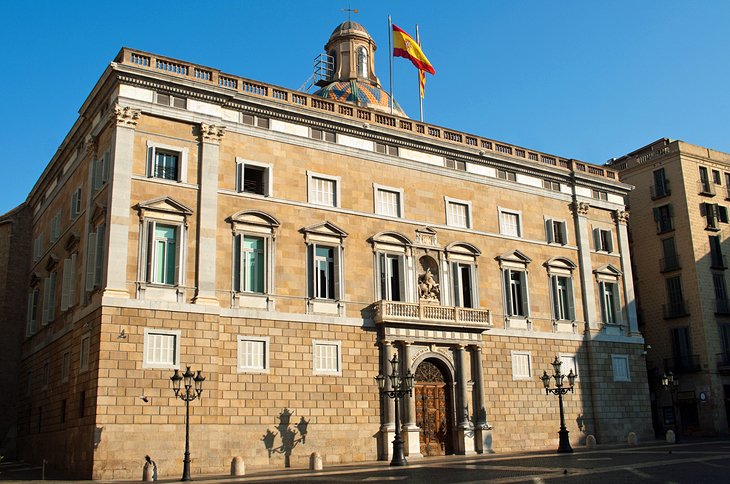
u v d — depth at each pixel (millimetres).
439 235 47406
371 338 42750
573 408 50750
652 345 64750
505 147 53406
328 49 68812
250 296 39125
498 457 39469
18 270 55938
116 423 33562
